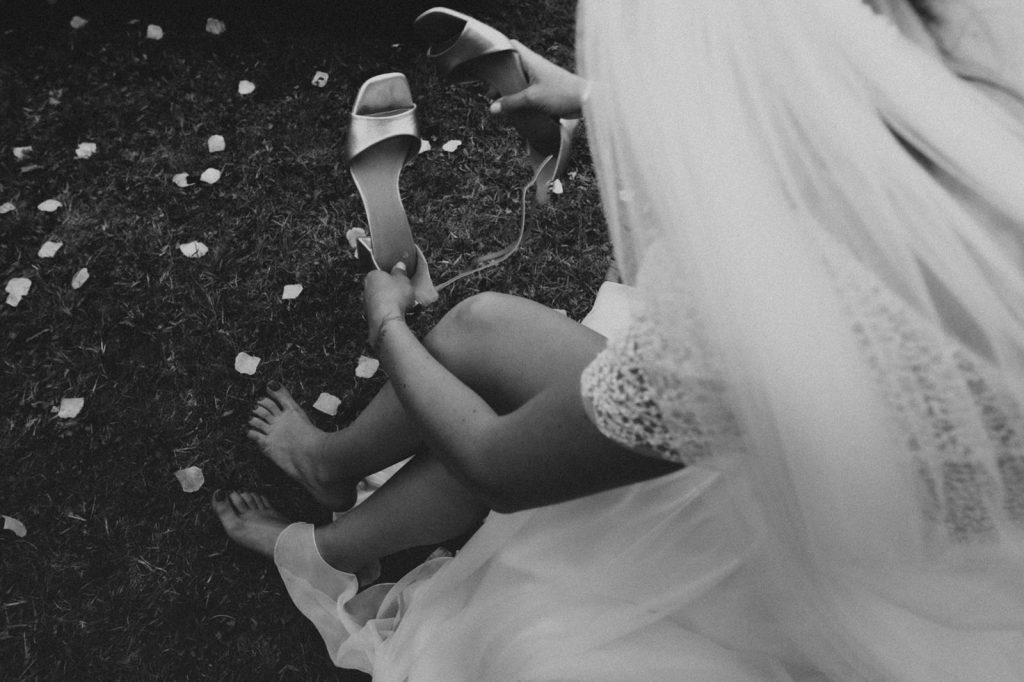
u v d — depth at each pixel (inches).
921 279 23.4
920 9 25.4
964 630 33.9
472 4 95.8
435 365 42.1
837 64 24.0
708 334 24.6
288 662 64.2
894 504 26.2
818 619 34.4
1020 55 24.1
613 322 62.1
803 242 24.0
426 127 88.5
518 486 34.7
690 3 25.4
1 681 62.7
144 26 93.6
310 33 93.9
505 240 82.4
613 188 27.8
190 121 88.4
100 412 72.9
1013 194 22.5
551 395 31.6
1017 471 25.1
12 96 88.9
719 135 24.5
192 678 63.4
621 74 25.9
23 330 76.3
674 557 42.5
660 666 42.8
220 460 71.4
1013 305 23.0
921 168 23.7
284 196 84.1
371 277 50.0
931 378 23.7
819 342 23.6
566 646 43.8
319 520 70.1
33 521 68.4
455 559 53.0
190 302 78.0
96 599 65.7
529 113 53.2
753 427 25.6
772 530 31.0
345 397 74.7
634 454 29.7
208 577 66.7
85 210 82.7
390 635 57.8
